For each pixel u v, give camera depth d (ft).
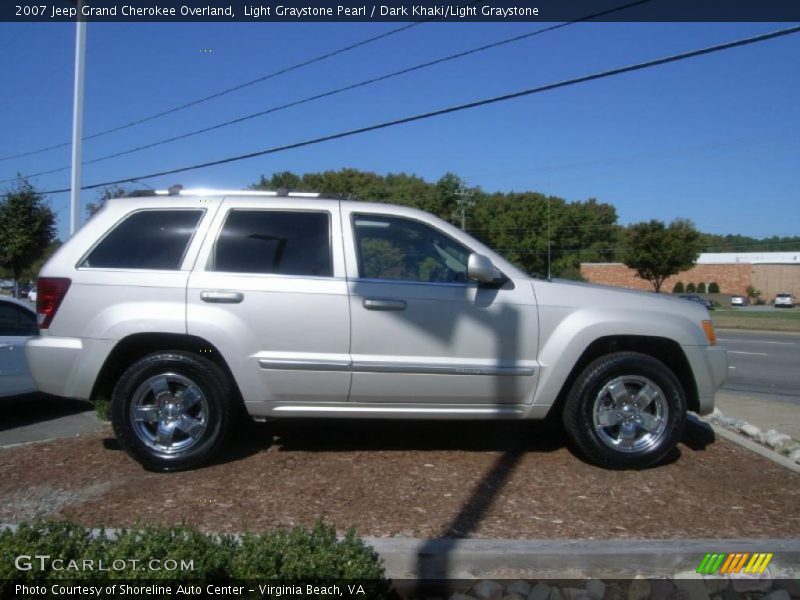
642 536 14.33
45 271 17.83
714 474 18.06
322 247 17.94
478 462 18.40
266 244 17.92
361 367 17.33
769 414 29.63
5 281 146.30
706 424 23.32
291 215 18.22
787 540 13.97
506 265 18.28
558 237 195.21
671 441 18.01
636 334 18.02
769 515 15.52
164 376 17.43
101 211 18.35
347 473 17.44
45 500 15.96
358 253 17.93
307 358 17.29
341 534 14.06
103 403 20.11
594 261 204.64
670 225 148.87
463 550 13.17
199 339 17.52
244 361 17.28
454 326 17.62
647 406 18.16
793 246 326.44
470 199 168.76
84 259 17.78
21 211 74.79
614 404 17.99
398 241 18.34
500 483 16.96
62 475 17.51
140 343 17.85
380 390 17.48
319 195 19.10
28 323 28.12
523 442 20.27
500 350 17.71
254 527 14.42
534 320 17.83
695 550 13.42
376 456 18.74
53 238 78.28
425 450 19.34
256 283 17.42
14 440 23.63
